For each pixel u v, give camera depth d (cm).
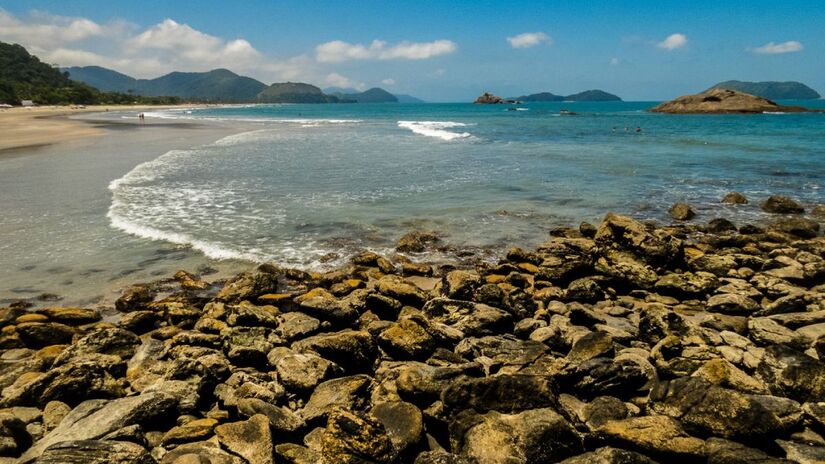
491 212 1730
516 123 6731
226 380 689
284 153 3100
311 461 514
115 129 5103
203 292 1066
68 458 481
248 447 529
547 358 695
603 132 4947
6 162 2575
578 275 1166
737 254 1277
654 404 597
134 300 991
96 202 1752
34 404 639
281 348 766
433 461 505
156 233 1440
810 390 603
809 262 1152
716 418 544
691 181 2291
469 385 588
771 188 2144
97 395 661
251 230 1491
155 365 742
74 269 1173
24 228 1450
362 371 739
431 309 911
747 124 6028
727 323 868
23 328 848
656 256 1192
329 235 1465
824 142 3816
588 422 576
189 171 2394
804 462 501
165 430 590
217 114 11525
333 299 954
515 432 529
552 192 2042
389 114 11694
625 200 1923
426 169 2552
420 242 1384
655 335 826
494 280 1140
